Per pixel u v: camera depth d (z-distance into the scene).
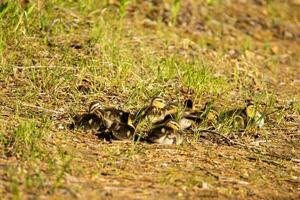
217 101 21.73
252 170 16.66
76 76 21.11
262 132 19.47
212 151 17.59
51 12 25.09
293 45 31.62
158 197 14.29
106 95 20.58
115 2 28.92
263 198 15.03
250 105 19.75
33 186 14.07
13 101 19.38
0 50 21.77
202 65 24.38
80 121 17.92
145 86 21.27
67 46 23.39
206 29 30.25
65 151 16.20
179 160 16.66
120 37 25.55
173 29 29.14
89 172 15.16
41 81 20.64
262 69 26.81
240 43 29.67
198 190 14.95
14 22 23.44
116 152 16.55
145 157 16.55
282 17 35.06
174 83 22.08
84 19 26.16
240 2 35.00
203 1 33.03
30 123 16.94
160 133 17.47
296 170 17.09
